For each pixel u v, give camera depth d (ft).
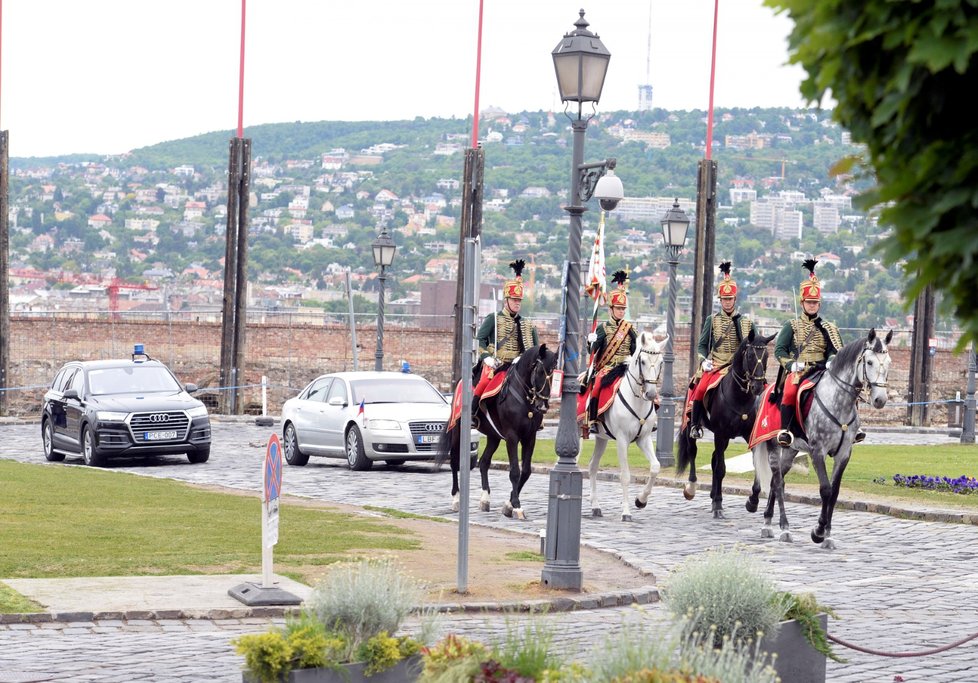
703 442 194.39
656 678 36.29
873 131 24.64
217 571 77.00
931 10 22.99
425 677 41.01
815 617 50.34
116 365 159.43
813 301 101.91
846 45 23.61
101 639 61.31
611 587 78.18
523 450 111.86
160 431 150.00
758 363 108.88
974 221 23.24
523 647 41.98
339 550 85.76
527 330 115.55
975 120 23.75
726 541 99.35
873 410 260.83
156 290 399.03
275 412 244.63
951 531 105.50
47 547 82.84
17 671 54.80
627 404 110.52
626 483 110.73
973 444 191.93
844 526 107.96
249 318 257.96
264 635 43.42
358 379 152.87
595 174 76.54
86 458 150.20
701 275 213.66
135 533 90.17
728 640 46.70
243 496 118.11
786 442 98.89
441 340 257.75
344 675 43.45
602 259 147.74
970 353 195.21
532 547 92.84
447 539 94.48
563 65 77.25
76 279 442.09
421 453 145.59
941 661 60.95
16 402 225.56
